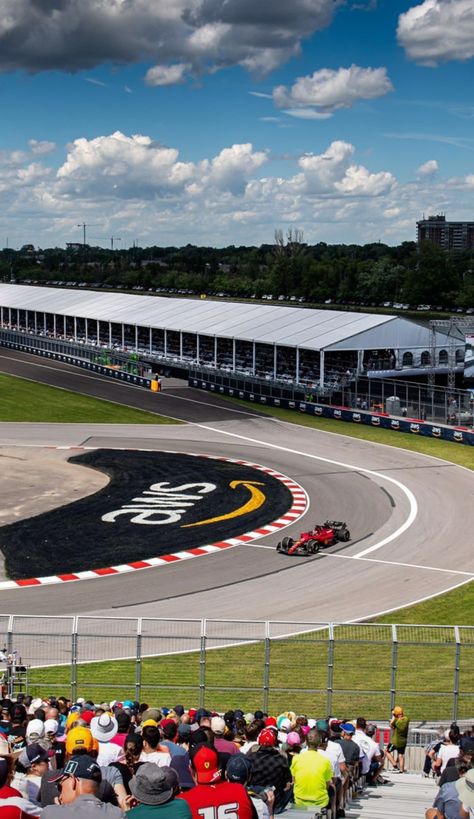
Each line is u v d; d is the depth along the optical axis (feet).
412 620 108.99
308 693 86.28
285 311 299.58
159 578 123.13
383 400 236.84
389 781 63.77
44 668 91.81
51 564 128.06
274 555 134.21
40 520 149.38
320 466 191.11
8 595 115.65
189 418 245.65
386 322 260.83
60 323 398.62
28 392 281.95
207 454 202.08
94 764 27.12
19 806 26.55
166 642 100.22
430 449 207.41
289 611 111.55
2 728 53.01
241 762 30.89
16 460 194.39
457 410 221.46
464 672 89.51
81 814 24.86
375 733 72.59
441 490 172.24
